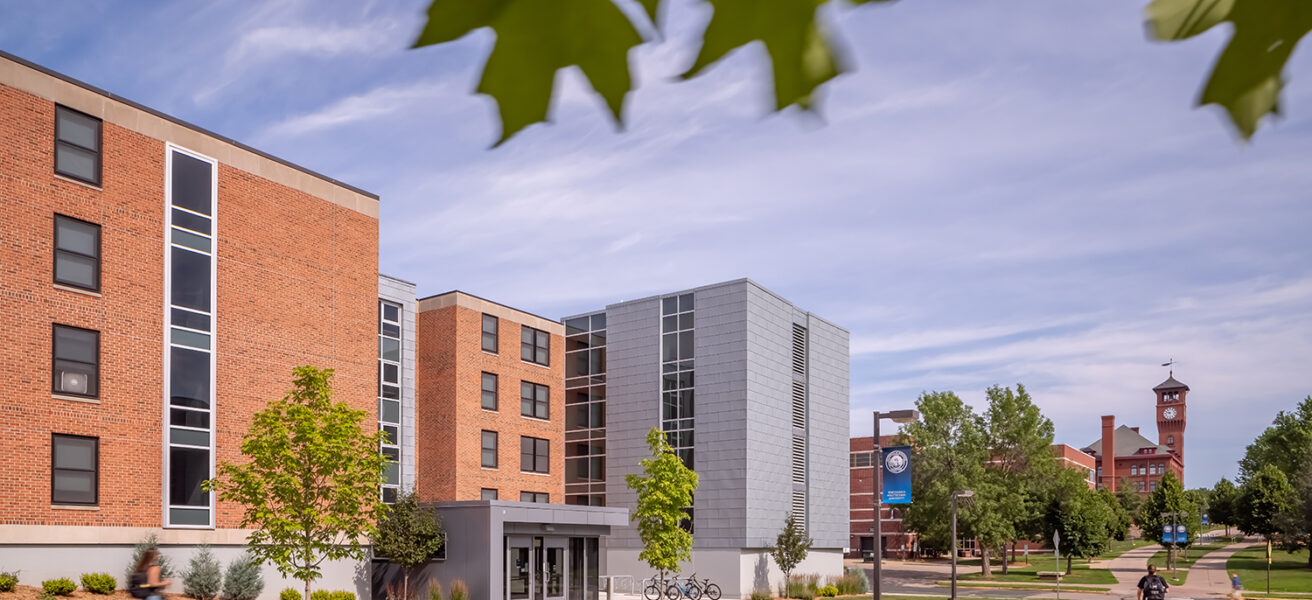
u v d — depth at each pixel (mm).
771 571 48438
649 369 50812
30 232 24797
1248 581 64062
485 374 45438
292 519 25672
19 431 24109
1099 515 74312
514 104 733
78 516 25141
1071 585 62219
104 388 26109
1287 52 759
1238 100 777
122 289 26797
